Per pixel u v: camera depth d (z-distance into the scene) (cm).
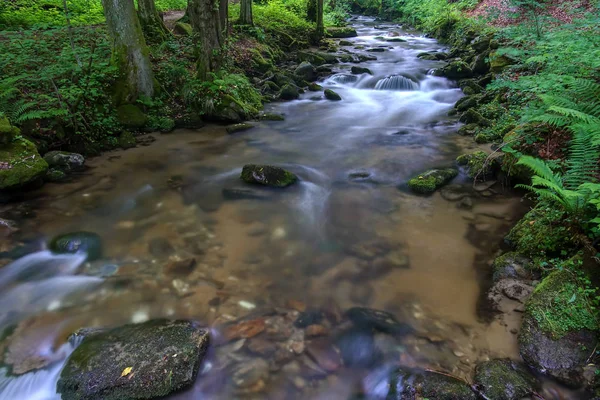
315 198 616
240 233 518
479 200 584
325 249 482
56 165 685
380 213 567
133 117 870
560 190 369
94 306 381
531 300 351
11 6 1204
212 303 387
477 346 332
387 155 781
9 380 305
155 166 735
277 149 831
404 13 2823
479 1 1962
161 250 476
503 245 475
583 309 324
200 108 967
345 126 979
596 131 443
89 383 288
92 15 1384
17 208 567
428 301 389
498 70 1133
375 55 1750
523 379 292
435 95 1197
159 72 1003
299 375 310
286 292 405
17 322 361
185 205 593
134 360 304
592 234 387
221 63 1017
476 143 810
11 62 816
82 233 507
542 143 588
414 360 320
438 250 473
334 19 2700
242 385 302
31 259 455
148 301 389
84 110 783
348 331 352
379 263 452
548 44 785
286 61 1611
